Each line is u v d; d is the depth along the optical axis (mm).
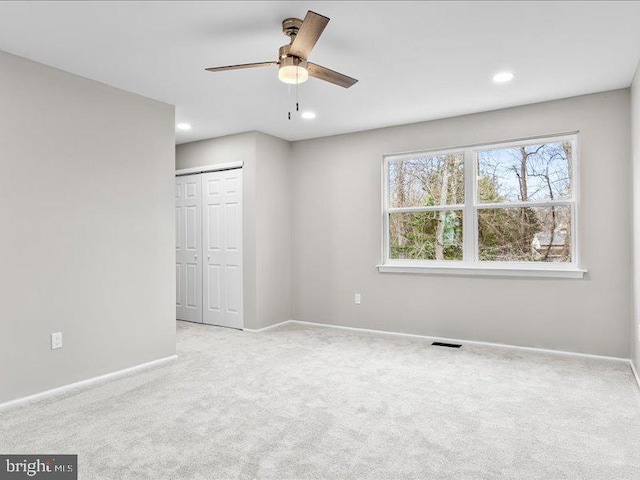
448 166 4586
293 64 2486
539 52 2941
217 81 3434
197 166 5523
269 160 5207
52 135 3090
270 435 2367
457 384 3172
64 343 3131
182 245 5719
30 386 2932
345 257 5141
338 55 2979
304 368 3590
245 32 2648
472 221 4426
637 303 3271
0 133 2811
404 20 2504
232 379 3322
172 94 3732
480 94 3777
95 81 3381
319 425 2490
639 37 2719
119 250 3527
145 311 3717
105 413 2689
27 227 2936
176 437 2352
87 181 3305
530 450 2197
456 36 2705
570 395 2945
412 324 4707
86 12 2387
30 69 2977
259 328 5031
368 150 4977
